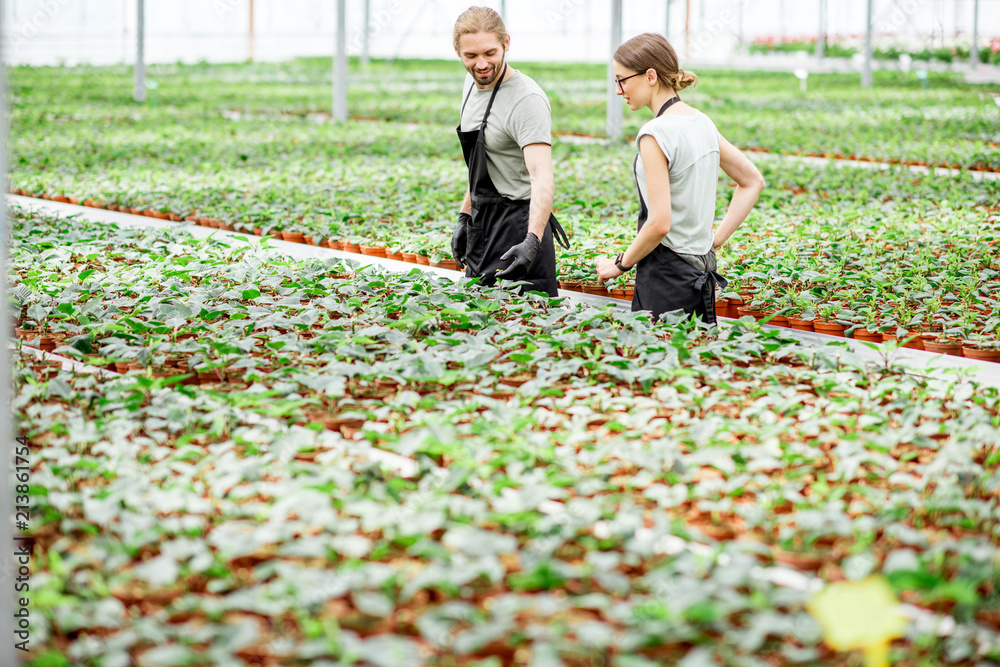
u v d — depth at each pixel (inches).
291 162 642.2
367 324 228.7
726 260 318.7
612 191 515.5
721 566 122.2
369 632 111.7
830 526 125.6
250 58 2129.7
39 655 105.5
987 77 1565.0
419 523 125.9
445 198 474.9
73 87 1358.3
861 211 438.3
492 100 225.3
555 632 106.2
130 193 479.5
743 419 169.2
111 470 145.8
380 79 1652.3
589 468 150.3
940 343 229.8
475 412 177.2
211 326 228.5
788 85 1475.1
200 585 120.3
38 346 224.4
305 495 131.4
